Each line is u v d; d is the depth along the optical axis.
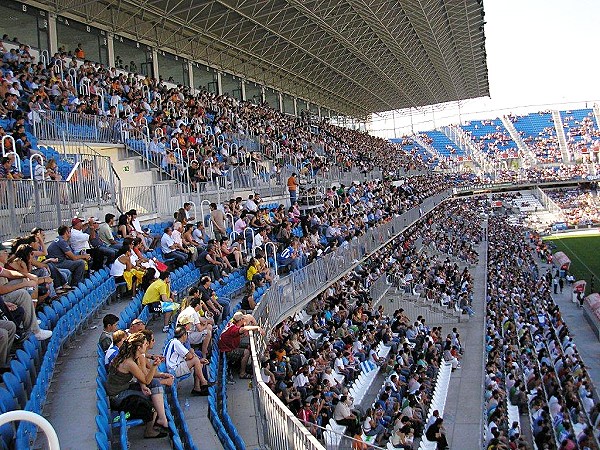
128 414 8.16
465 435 20.19
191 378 11.42
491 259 51.47
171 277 15.45
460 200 82.44
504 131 99.50
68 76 25.55
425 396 21.03
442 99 87.38
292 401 13.30
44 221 13.95
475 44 57.50
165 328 12.89
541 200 85.81
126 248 14.36
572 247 65.31
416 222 46.31
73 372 9.50
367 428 16.47
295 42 45.56
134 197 19.92
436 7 43.00
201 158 27.59
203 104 37.28
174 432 7.85
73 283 12.53
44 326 9.66
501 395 22.52
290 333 17.72
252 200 25.03
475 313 35.16
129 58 35.72
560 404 22.30
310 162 40.50
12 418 4.05
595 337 33.66
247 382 12.47
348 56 53.00
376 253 32.31
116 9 33.44
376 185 47.75
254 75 52.12
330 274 23.36
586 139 95.50
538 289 45.03
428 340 26.27
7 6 27.03
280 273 22.02
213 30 39.50
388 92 73.94
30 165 14.71
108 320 9.86
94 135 22.95
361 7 39.22
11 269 9.30
